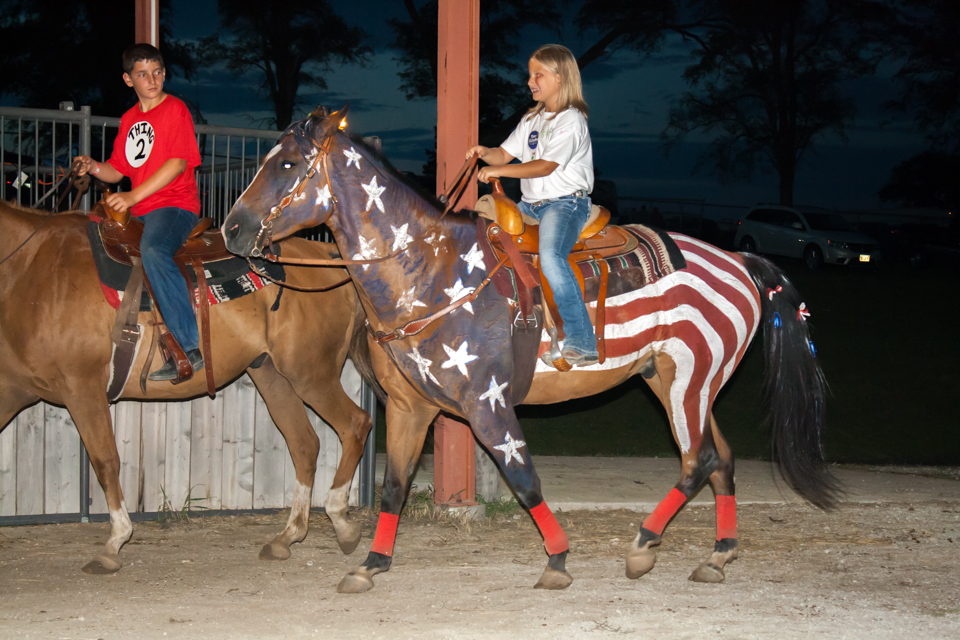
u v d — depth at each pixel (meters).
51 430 5.95
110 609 4.20
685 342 4.79
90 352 4.79
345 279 4.76
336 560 5.20
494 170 4.36
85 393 4.82
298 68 26.25
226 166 6.28
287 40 25.66
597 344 4.61
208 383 5.11
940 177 35.06
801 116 32.75
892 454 9.15
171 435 6.17
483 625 3.99
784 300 5.14
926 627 4.00
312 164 4.21
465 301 4.42
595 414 10.48
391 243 4.39
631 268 4.75
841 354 13.06
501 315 4.45
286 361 5.23
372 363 4.83
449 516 6.21
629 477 7.64
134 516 6.04
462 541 5.70
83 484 5.97
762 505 6.79
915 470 8.39
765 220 23.81
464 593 4.50
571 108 4.57
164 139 4.98
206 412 6.24
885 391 11.48
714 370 4.88
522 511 6.56
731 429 9.94
